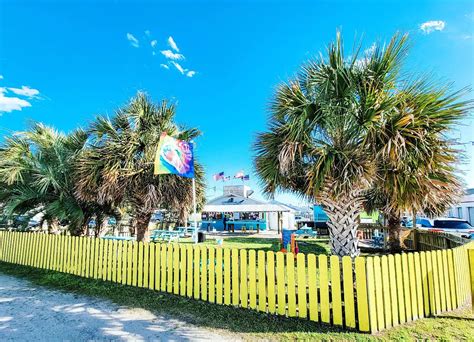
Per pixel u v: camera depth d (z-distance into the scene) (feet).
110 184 25.23
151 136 27.66
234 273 15.65
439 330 12.23
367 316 12.06
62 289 19.36
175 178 27.58
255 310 14.74
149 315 14.33
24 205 31.12
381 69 14.97
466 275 17.31
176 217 33.09
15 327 12.92
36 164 29.14
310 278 13.46
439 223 51.88
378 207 33.99
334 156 14.98
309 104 16.21
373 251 40.47
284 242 37.19
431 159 14.25
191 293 17.03
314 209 82.89
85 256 23.11
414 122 13.89
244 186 105.91
